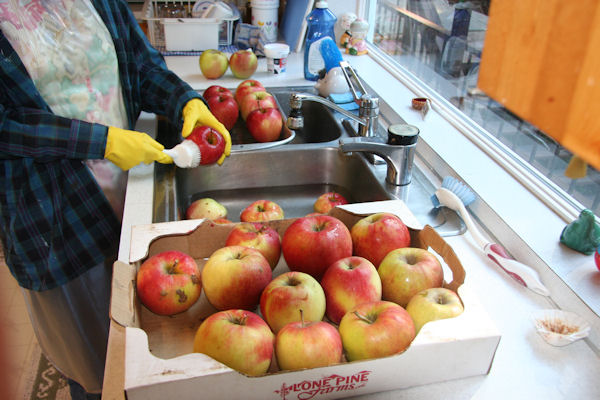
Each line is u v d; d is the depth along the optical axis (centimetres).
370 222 83
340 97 161
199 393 57
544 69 16
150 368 57
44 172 111
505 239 99
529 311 81
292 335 60
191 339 73
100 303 130
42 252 115
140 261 78
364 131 131
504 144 129
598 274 85
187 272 74
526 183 111
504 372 69
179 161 114
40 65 108
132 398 55
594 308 77
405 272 73
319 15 176
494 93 18
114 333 72
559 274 85
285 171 138
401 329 61
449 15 153
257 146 135
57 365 140
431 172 127
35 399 162
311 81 183
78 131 104
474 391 65
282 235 89
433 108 153
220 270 72
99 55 119
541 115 16
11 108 104
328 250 77
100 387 143
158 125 153
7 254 117
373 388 63
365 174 127
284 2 235
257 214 109
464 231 102
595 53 14
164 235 81
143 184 113
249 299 73
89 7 117
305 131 176
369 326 62
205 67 179
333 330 62
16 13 103
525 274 86
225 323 61
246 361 59
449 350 62
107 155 107
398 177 117
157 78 136
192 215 114
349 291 70
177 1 224
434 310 66
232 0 246
